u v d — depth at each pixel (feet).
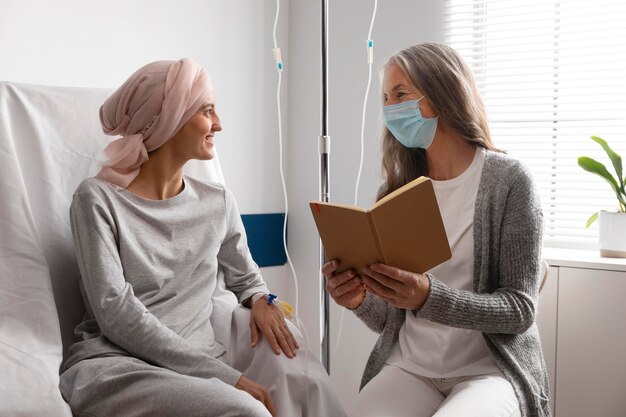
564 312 7.48
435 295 5.09
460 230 5.73
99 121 6.19
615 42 8.08
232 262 6.35
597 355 7.33
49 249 5.74
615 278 7.22
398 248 4.85
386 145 6.30
